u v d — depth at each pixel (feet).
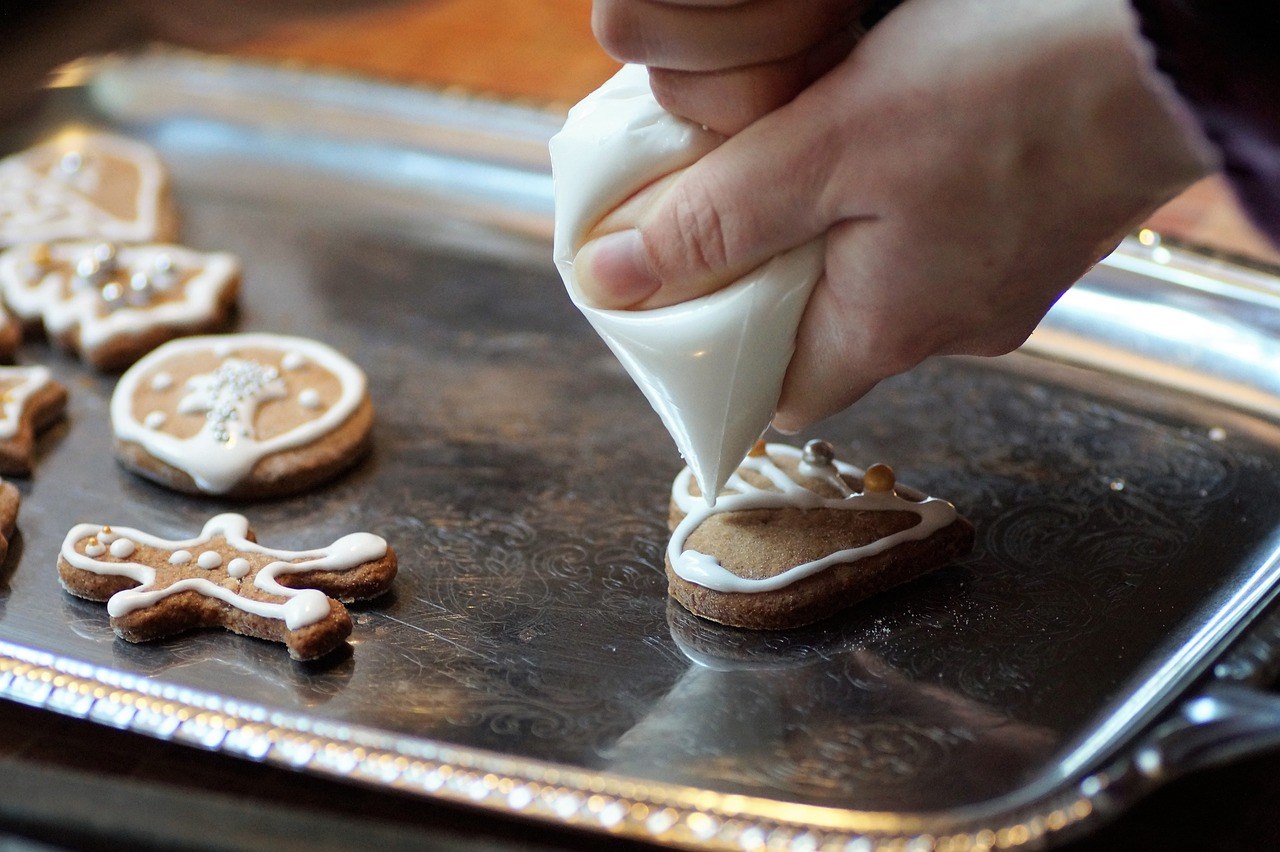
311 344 2.08
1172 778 1.55
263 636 1.78
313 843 1.54
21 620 1.81
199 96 2.45
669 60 1.59
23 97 2.48
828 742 1.68
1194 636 1.75
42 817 1.56
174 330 2.13
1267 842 1.59
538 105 2.36
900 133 1.58
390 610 1.82
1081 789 1.56
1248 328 2.01
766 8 1.57
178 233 2.29
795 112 1.59
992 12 1.56
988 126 1.56
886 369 1.69
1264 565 1.81
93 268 2.17
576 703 1.72
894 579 1.80
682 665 1.75
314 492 1.95
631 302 1.68
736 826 1.58
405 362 2.10
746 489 1.84
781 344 1.68
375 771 1.63
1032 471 1.93
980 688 1.72
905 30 1.58
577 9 2.64
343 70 2.44
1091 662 1.73
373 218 2.31
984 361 2.06
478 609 1.82
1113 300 2.06
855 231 1.62
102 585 1.82
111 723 1.68
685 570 1.80
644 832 1.59
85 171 2.34
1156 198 1.60
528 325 2.15
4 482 1.93
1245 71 1.49
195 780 1.67
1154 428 1.97
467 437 2.01
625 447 1.99
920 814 1.60
